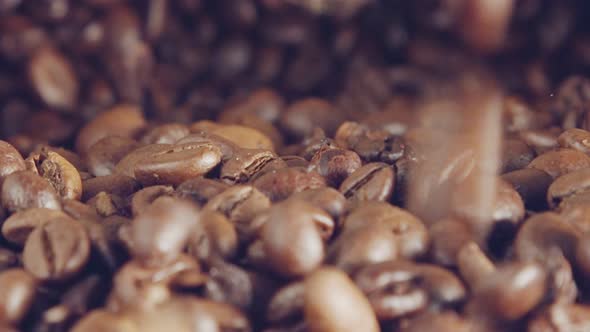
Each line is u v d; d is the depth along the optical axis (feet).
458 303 0.52
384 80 0.97
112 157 0.70
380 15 1.00
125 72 0.99
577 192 0.60
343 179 0.63
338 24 1.01
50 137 0.92
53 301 0.54
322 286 0.49
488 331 0.51
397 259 0.54
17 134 0.93
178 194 0.60
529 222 0.56
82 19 0.98
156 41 1.01
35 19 0.98
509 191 0.59
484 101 0.56
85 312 0.52
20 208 0.59
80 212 0.60
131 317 0.50
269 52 1.01
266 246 0.52
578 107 0.77
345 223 0.57
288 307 0.51
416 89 0.95
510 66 0.87
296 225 0.52
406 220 0.56
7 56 0.97
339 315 0.49
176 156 0.62
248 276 0.53
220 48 1.02
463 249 0.53
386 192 0.59
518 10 0.91
